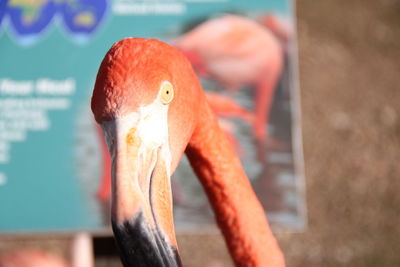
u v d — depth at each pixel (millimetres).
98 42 3482
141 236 1299
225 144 1805
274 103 3482
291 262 5059
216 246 5047
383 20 7102
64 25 3488
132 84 1354
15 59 3461
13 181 3381
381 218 5480
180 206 3404
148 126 1369
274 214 3369
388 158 5914
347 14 7098
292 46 3531
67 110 3445
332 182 5707
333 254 5168
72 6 3490
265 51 3512
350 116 6199
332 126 6082
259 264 1775
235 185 1796
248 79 3488
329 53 6641
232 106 3459
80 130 3430
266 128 3447
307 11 7078
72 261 3338
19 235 3342
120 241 1292
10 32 3473
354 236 5328
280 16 3551
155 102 1387
